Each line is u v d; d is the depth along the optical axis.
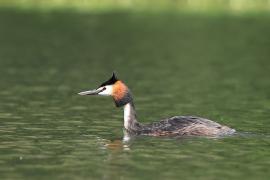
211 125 22.20
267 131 22.73
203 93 30.50
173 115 25.66
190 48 46.81
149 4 74.69
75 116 24.98
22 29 54.84
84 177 17.34
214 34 54.38
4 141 20.95
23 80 32.81
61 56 41.69
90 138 21.58
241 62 40.81
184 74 35.97
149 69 37.41
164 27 58.41
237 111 26.52
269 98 29.52
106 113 25.67
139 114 25.81
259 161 19.00
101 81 33.09
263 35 53.91
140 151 20.00
